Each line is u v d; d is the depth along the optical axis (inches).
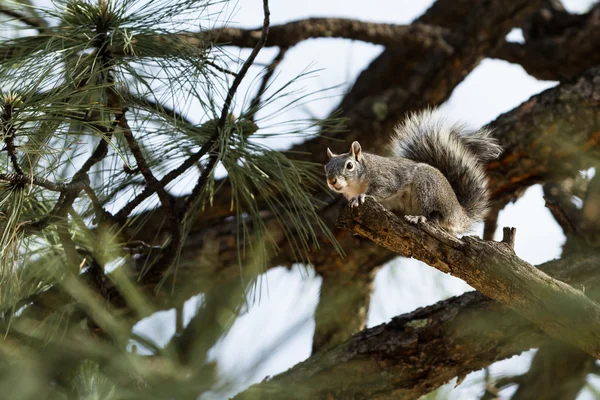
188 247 403.9
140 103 286.4
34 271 299.1
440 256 232.5
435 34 462.9
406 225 234.7
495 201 412.5
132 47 265.9
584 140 392.8
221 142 275.1
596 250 322.3
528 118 401.7
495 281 228.5
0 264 253.1
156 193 295.6
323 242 414.6
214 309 226.2
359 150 348.2
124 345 229.5
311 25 426.9
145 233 425.7
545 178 407.8
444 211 339.0
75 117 246.7
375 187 344.2
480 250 228.4
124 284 256.7
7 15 318.7
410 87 482.0
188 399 191.3
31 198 277.9
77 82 264.4
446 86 481.1
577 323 225.6
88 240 306.2
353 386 318.7
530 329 305.1
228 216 442.6
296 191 291.1
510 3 452.8
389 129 481.4
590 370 323.3
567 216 335.0
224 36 411.8
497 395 325.1
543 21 546.0
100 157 285.9
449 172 360.8
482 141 367.2
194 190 298.4
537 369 327.9
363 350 321.1
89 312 271.7
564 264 317.4
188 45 279.6
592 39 519.2
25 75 253.4
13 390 241.9
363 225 239.8
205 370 195.2
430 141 365.4
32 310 299.6
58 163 282.4
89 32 272.5
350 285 413.1
